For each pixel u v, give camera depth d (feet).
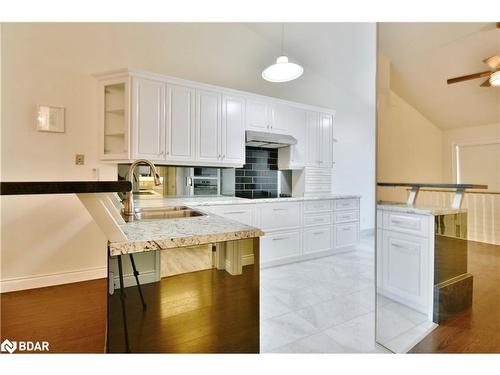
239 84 11.78
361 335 5.78
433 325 5.12
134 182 9.61
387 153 5.90
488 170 4.44
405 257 5.57
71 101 8.34
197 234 3.67
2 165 7.59
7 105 7.60
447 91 4.89
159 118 8.70
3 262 7.67
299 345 5.40
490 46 4.45
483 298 4.54
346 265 10.47
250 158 12.24
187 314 3.80
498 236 4.36
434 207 5.14
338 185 15.25
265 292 7.92
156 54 9.72
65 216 8.38
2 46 7.53
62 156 8.27
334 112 13.12
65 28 8.24
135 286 3.51
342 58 13.00
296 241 10.80
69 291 7.79
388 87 5.86
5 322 6.14
